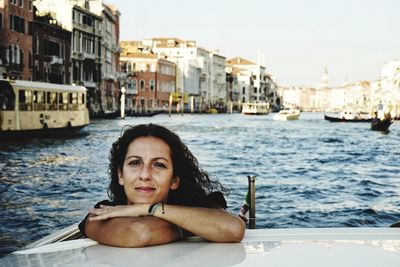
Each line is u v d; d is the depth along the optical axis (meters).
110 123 57.16
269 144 33.38
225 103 145.75
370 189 15.02
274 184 15.69
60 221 10.32
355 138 41.03
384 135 45.62
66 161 20.95
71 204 12.05
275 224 10.54
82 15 64.31
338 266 1.84
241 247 2.16
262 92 174.75
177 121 70.06
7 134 28.86
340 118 80.12
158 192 2.59
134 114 84.00
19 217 10.58
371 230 2.36
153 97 100.62
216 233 2.25
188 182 2.79
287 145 32.84
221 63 143.38
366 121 79.88
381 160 24.16
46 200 12.47
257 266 1.88
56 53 56.94
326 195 13.87
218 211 2.38
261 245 2.17
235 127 56.56
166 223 2.34
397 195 14.04
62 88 34.22
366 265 1.85
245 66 170.75
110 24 78.88
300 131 50.56
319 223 10.71
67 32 59.56
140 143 2.64
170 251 2.14
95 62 69.06
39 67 53.00
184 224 2.31
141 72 99.44
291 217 11.13
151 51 114.56
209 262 1.95
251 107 117.06
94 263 1.97
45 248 2.24
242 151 27.94
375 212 11.79
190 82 118.88
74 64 62.31
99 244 2.29
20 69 47.78
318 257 1.95
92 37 68.06
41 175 16.73
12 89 28.72
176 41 129.62
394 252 2.00
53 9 60.69
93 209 2.47
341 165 21.72
